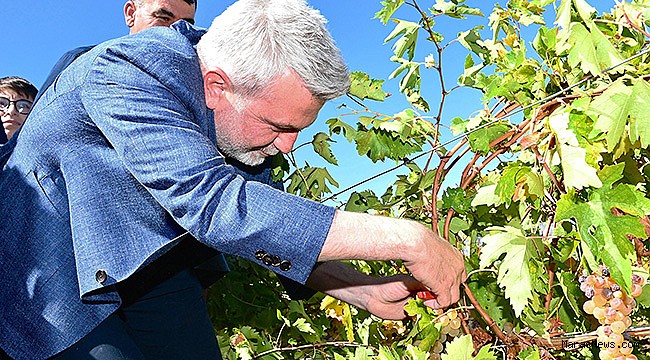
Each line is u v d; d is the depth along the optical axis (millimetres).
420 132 2221
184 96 1407
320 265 1902
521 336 1677
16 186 1523
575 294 1802
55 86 1520
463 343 1504
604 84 1653
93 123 1440
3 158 1610
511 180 1649
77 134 1452
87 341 1528
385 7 2289
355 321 2506
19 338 1458
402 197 2367
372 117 2275
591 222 1463
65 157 1458
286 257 1311
